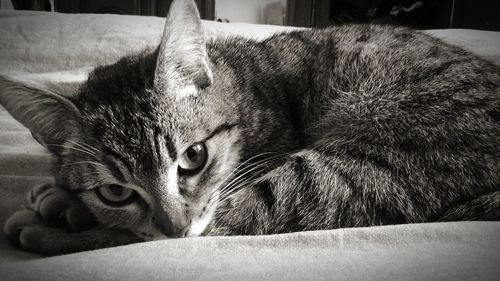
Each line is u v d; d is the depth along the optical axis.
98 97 0.21
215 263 0.14
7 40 0.44
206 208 0.21
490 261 0.13
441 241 0.15
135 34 0.44
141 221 0.21
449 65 0.24
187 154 0.21
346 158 0.22
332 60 0.27
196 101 0.22
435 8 0.77
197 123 0.21
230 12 0.78
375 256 0.14
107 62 0.41
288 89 0.26
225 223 0.21
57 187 0.22
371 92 0.25
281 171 0.22
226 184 0.23
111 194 0.21
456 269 0.13
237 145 0.23
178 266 0.14
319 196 0.21
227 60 0.25
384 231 0.16
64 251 0.19
